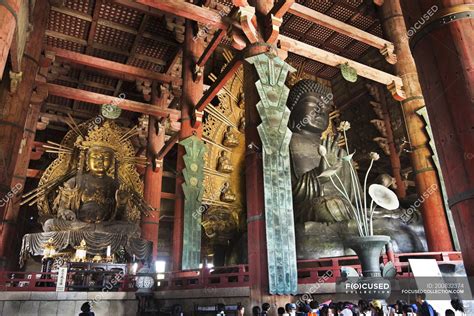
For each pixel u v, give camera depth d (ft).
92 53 58.13
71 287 35.29
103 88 64.64
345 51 65.16
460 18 11.79
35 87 47.70
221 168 54.90
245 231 49.47
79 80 62.23
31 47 36.65
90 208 53.36
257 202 28.30
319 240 35.37
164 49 57.57
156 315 33.65
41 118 57.57
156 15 50.29
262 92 30.25
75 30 53.21
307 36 62.54
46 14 40.09
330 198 39.60
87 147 57.06
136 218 55.88
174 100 58.03
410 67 43.65
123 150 59.52
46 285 40.88
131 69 53.88
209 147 55.62
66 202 53.11
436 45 12.10
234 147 57.67
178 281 36.99
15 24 19.53
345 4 56.08
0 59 18.10
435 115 12.04
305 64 68.18
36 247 45.80
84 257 43.50
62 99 67.67
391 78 42.93
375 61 62.90
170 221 76.07
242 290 29.63
